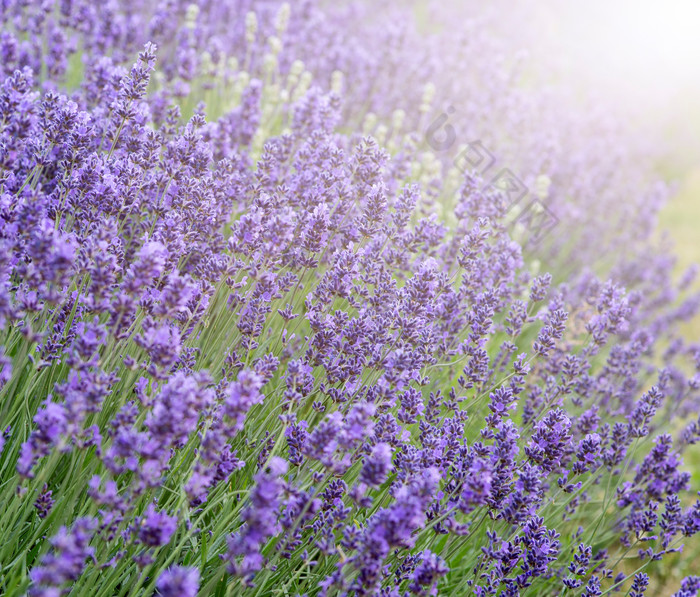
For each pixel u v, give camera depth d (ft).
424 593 3.11
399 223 3.72
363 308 3.60
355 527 3.26
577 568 3.56
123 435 2.99
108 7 4.58
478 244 3.80
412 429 3.66
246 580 3.04
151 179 3.57
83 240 3.34
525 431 3.78
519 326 3.90
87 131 3.49
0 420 3.20
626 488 3.83
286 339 3.56
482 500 3.22
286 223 3.37
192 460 3.36
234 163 3.75
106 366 3.26
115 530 3.04
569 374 3.78
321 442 3.12
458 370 3.98
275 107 4.88
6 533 3.09
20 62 4.23
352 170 3.71
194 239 3.60
